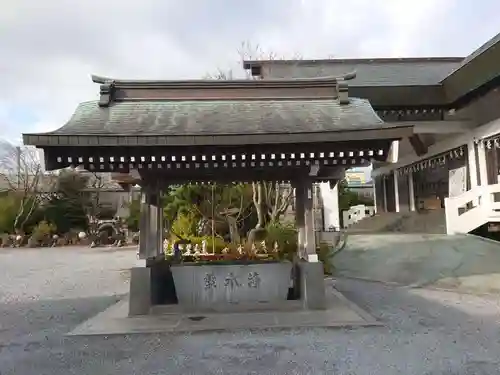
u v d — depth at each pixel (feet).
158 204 26.00
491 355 17.02
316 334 20.20
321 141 21.40
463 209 60.75
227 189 50.80
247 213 54.13
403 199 88.48
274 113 25.26
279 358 16.80
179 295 25.38
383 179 97.14
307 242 25.73
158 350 18.10
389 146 21.85
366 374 15.03
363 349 17.89
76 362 16.90
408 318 23.61
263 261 28.55
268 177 26.91
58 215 104.53
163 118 24.35
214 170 25.58
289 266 25.77
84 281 42.91
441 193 75.82
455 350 17.70
